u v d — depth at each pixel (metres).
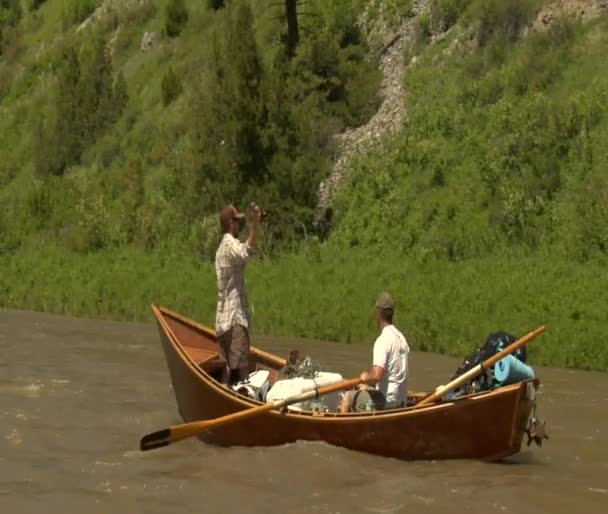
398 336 35.31
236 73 90.38
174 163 103.88
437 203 82.44
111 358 55.84
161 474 32.88
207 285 79.62
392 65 99.00
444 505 29.81
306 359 37.56
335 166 93.50
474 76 90.44
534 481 32.25
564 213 74.94
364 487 31.39
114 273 87.62
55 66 140.25
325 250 85.31
